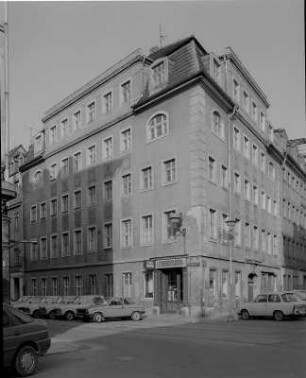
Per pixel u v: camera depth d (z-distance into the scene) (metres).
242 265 34.56
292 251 45.66
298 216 48.34
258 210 38.56
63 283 40.09
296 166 47.28
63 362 12.55
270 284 40.22
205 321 26.50
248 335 18.41
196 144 30.27
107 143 37.59
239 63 35.59
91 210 38.00
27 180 43.94
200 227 29.44
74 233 39.47
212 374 10.47
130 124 35.31
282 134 44.59
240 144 35.97
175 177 31.39
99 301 29.39
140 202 33.66
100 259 36.69
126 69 36.06
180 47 33.34
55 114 42.50
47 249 42.06
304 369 10.92
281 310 26.59
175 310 30.62
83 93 39.72
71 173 40.19
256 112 39.47
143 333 19.83
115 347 15.31
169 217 31.48
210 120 31.70
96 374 10.74
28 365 10.80
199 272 28.98
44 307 31.45
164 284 31.48
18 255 44.31
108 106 37.62
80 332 20.80
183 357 12.94
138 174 34.12
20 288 43.97
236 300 32.97
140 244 33.28
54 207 41.72
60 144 41.53
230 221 28.92
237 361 12.12
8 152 18.69
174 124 31.83
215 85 31.42
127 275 34.25
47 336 11.41
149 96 33.28
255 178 38.47
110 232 36.31
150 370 11.06
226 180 33.62
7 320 10.70
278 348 14.48
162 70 33.47
